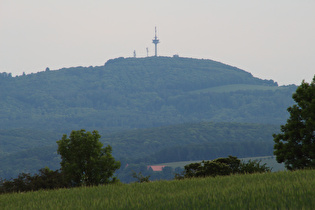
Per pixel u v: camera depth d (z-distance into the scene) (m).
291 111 165.38
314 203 69.31
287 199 73.00
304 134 155.62
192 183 103.06
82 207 79.38
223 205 73.12
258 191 80.94
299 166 154.50
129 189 100.12
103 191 99.94
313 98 159.00
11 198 97.94
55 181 146.75
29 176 144.25
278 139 165.25
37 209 82.50
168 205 76.38
